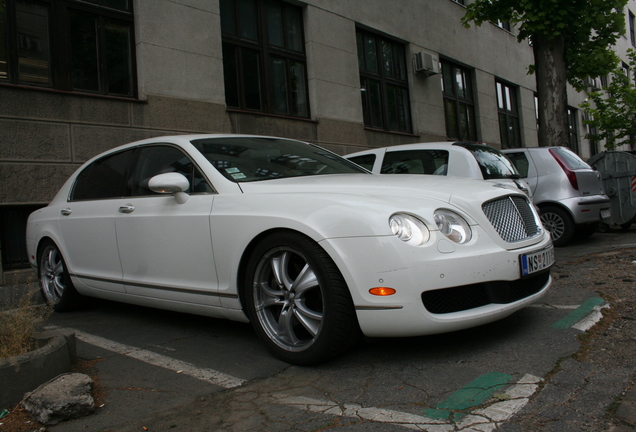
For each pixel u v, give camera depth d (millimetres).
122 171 4441
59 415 2520
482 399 2459
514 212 3418
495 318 3041
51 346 2963
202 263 3543
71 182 5070
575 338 3262
